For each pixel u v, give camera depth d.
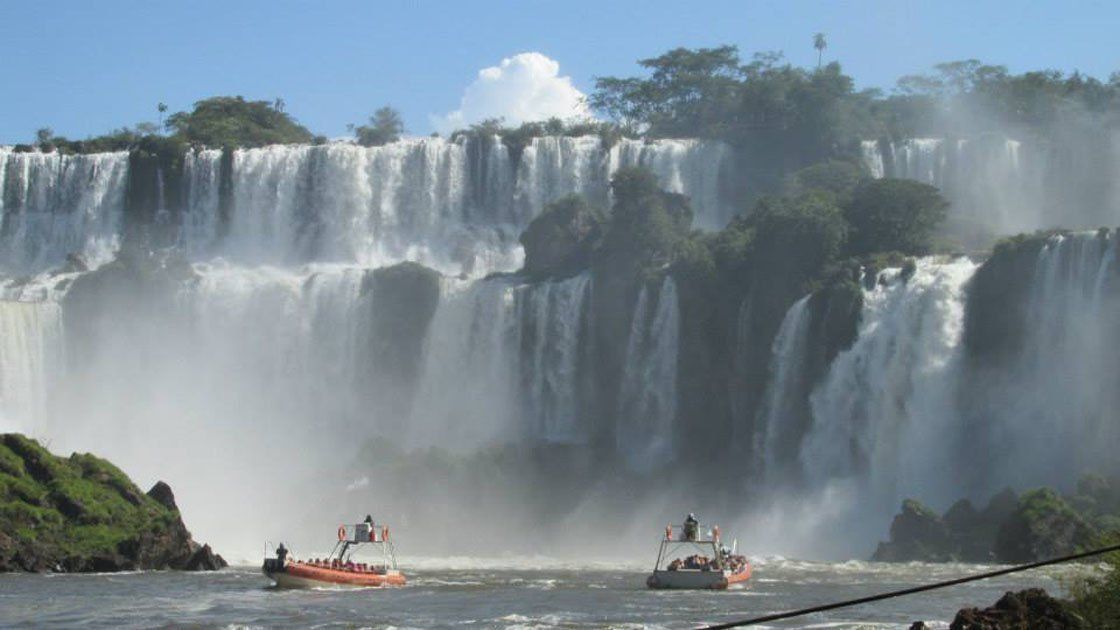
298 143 192.75
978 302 124.25
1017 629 56.09
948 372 123.81
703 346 138.25
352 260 168.62
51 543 94.56
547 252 154.38
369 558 119.12
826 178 157.00
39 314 151.38
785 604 78.25
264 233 171.12
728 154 171.75
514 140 172.50
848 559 115.12
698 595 83.31
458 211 171.50
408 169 172.25
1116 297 115.81
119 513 98.12
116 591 83.00
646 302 141.50
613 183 149.75
